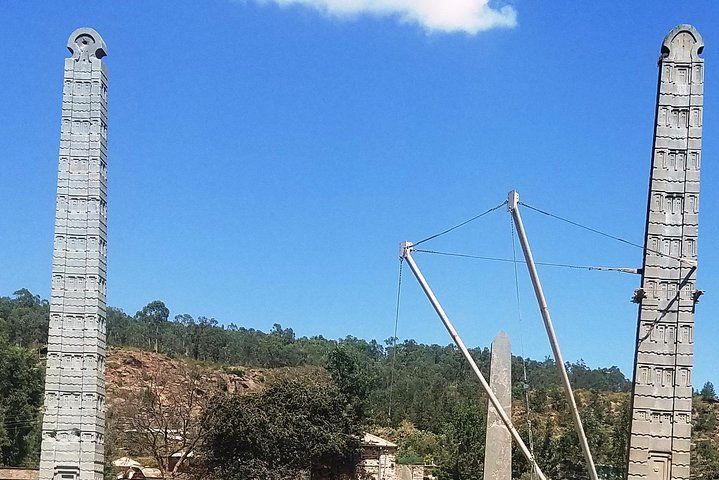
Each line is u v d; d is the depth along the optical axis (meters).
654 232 44.41
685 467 42.75
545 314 31.69
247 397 86.00
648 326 43.91
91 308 49.19
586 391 192.50
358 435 89.31
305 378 97.44
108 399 166.88
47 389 48.47
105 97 51.78
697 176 44.66
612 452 100.25
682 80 45.44
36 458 107.94
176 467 93.06
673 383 43.47
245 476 80.31
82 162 50.25
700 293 43.69
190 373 164.50
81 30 51.28
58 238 49.66
